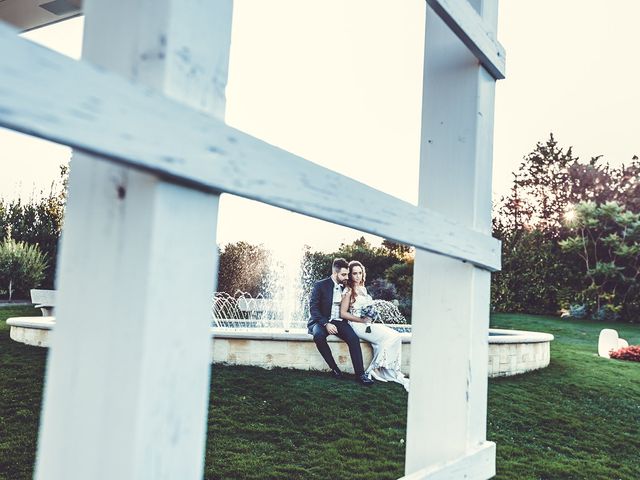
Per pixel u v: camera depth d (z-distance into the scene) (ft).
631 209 78.89
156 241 2.37
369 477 11.80
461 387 5.67
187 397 2.51
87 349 2.44
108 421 2.35
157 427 2.37
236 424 14.85
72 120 1.94
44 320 25.43
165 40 2.49
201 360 2.60
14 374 18.53
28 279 52.44
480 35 5.78
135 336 2.34
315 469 12.14
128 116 2.13
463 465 5.34
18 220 56.24
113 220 2.46
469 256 5.46
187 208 2.53
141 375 2.30
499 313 65.21
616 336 34.19
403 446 13.97
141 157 2.18
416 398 5.90
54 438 2.45
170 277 2.44
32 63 1.83
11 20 8.34
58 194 57.36
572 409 19.79
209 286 2.66
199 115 2.45
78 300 2.49
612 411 20.26
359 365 19.88
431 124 6.25
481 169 6.07
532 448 15.23
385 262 57.93
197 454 2.57
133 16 2.59
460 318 5.78
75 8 7.97
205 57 2.68
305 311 36.06
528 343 25.45
